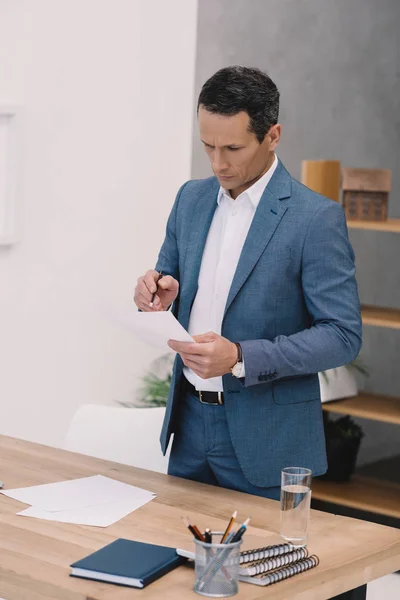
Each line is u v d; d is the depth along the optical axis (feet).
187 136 17.22
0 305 14.17
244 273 8.54
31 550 6.95
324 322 8.45
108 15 15.34
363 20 20.35
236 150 8.21
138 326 7.98
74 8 14.78
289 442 8.61
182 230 9.24
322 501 15.67
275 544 7.09
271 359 8.13
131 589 6.28
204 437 8.86
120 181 15.97
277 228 8.54
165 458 9.97
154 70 16.33
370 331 20.56
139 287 8.95
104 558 6.62
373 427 20.42
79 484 8.59
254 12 18.17
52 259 14.90
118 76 15.67
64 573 6.54
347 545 7.33
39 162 14.47
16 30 13.89
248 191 8.67
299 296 8.64
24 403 14.76
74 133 15.03
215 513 7.93
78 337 15.56
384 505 14.60
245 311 8.57
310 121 19.20
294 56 18.81
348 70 20.10
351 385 15.29
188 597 6.19
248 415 8.55
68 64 14.78
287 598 6.49
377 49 20.80
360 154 20.65
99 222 15.67
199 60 17.43
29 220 14.40
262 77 8.19
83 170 15.26
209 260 8.96
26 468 9.08
